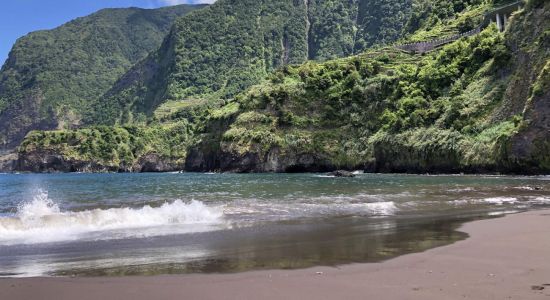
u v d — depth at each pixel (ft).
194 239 54.95
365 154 322.55
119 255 45.65
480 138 230.68
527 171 202.59
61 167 650.02
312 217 74.79
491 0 432.25
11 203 120.47
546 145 194.39
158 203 106.52
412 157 268.00
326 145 351.05
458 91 273.54
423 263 39.40
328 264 40.04
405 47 429.79
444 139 247.91
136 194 141.79
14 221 64.08
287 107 376.27
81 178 350.84
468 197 105.19
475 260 40.06
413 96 299.58
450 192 119.24
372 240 52.31
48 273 38.06
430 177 212.02
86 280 35.22
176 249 48.67
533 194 110.73
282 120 369.71
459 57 297.94
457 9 533.14
